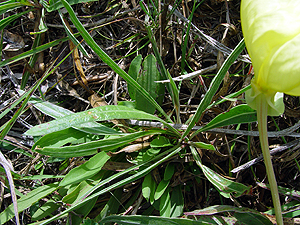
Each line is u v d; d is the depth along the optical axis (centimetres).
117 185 19
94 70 31
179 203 24
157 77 24
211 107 24
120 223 20
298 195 23
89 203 23
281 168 26
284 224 22
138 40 29
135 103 25
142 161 23
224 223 21
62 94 30
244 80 27
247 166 23
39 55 31
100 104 25
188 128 22
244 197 25
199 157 24
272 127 27
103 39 31
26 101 22
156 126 25
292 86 12
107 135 25
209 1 29
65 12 31
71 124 19
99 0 31
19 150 28
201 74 28
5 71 31
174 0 28
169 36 29
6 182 24
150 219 20
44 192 24
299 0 12
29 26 32
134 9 29
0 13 27
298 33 12
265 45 12
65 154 20
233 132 24
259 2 12
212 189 25
